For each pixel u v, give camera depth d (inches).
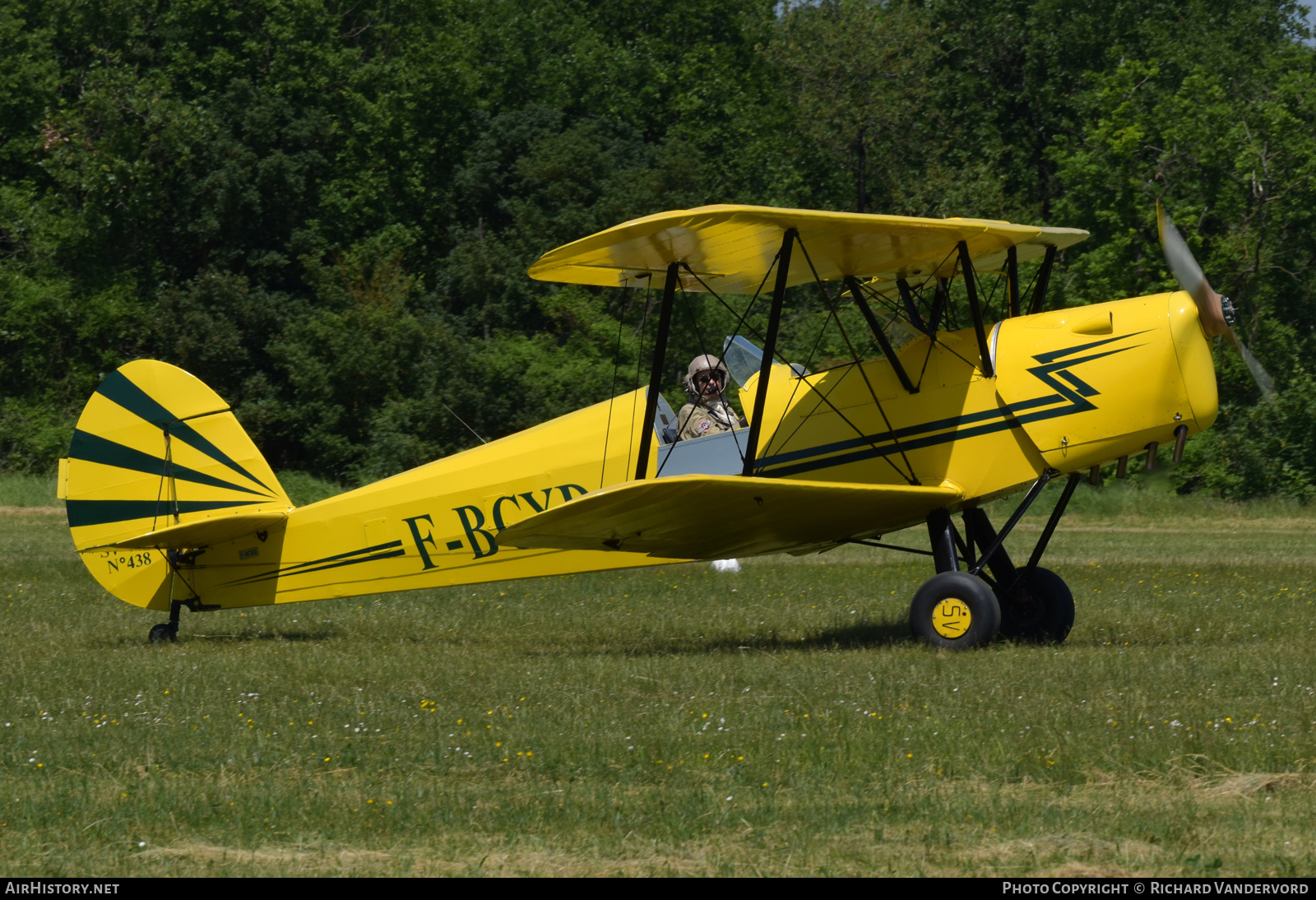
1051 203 4197.8
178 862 445.4
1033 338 858.8
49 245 3472.0
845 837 457.7
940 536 866.8
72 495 1021.8
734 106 4212.6
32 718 679.1
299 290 3548.2
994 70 4431.6
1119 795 500.4
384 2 4173.2
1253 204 3208.7
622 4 4618.6
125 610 1150.3
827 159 4099.4
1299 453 2682.1
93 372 3486.7
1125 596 1135.6
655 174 3435.0
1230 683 687.7
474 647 929.5
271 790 524.4
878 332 887.1
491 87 4232.3
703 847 451.8
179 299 3260.3
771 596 1197.1
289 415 3127.5
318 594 1005.2
